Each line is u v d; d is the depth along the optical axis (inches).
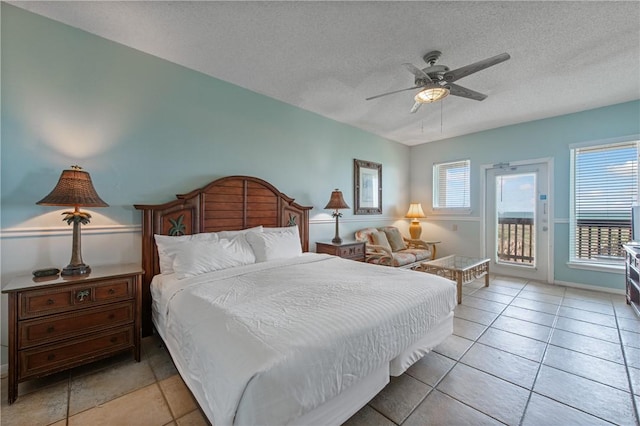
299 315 54.6
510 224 176.1
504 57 77.4
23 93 77.0
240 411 37.6
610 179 142.1
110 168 90.7
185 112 106.8
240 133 122.6
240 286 74.5
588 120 146.1
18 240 76.6
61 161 82.4
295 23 81.0
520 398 63.7
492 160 181.3
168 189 102.7
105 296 74.6
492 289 148.8
